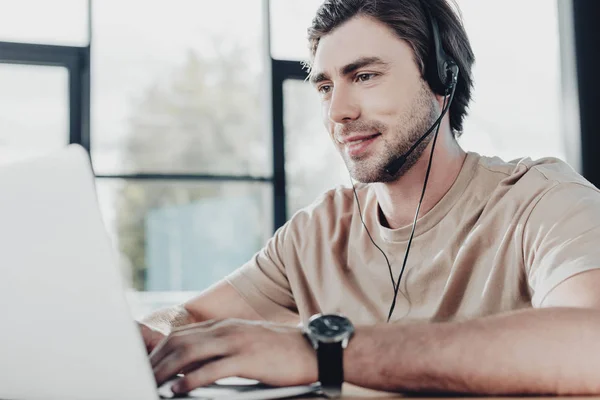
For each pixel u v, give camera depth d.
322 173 3.31
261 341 0.78
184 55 3.26
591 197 1.12
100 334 0.67
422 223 1.32
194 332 0.81
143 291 3.13
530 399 0.71
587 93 3.38
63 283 0.68
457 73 1.35
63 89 3.09
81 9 3.11
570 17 3.40
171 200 3.21
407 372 0.75
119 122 3.17
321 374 0.76
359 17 1.29
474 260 1.25
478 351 0.75
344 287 1.39
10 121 3.03
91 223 0.69
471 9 3.33
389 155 1.29
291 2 3.31
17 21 3.03
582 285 0.92
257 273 1.53
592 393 0.74
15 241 0.70
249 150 3.32
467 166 1.33
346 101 1.29
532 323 0.76
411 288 1.31
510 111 3.36
